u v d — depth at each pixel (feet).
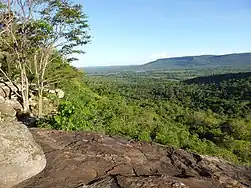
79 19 48.70
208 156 15.94
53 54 55.36
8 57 50.52
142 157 13.96
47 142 14.28
